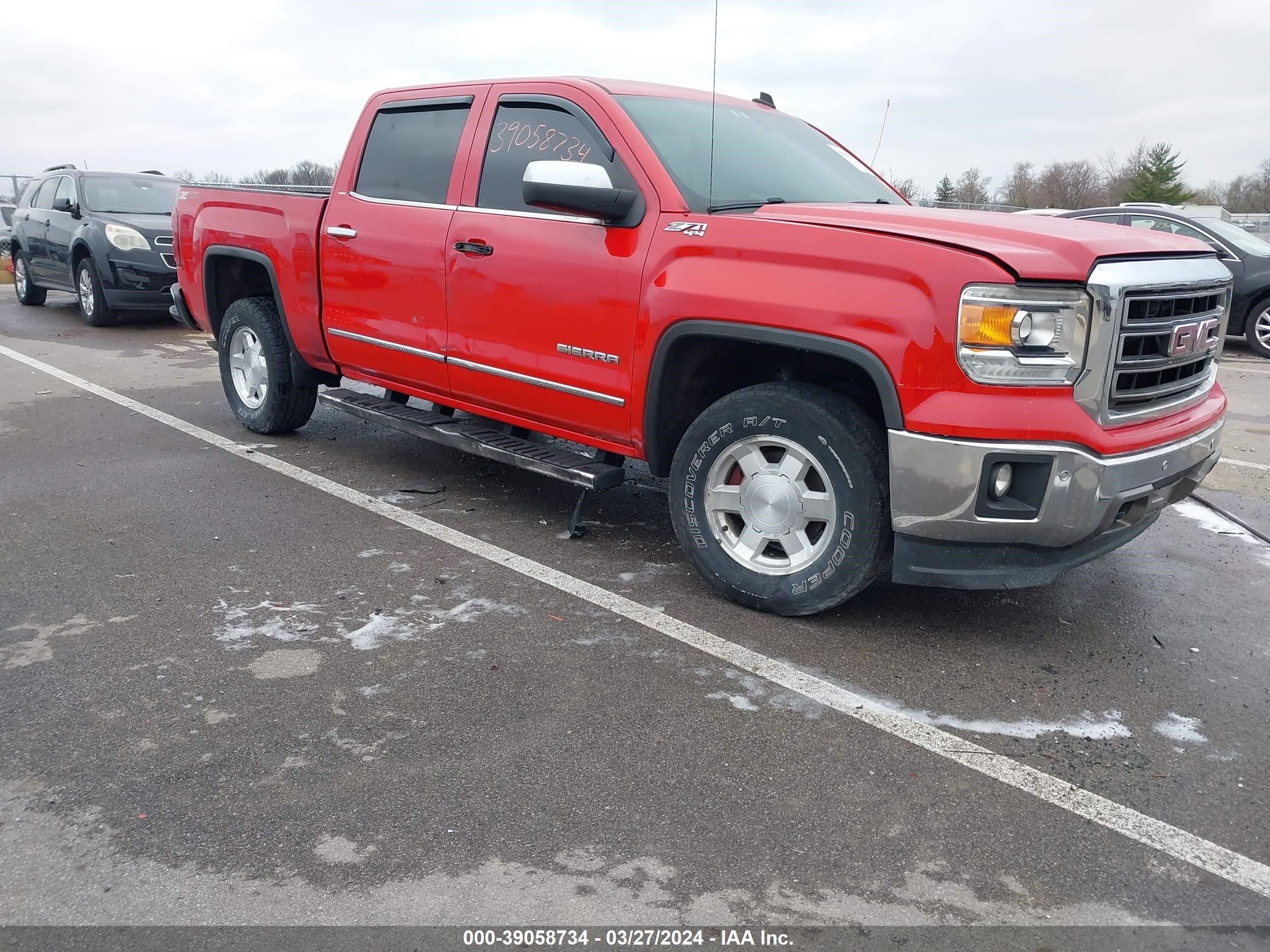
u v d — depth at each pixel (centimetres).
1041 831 243
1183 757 280
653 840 235
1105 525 318
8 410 684
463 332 445
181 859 225
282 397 591
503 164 432
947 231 322
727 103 462
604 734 282
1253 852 238
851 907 215
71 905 210
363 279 494
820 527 358
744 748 276
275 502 489
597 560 422
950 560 322
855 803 252
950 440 303
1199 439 348
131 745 271
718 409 359
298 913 209
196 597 371
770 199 394
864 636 352
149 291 1098
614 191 367
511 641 341
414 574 400
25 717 284
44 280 1250
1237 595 400
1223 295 366
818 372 367
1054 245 304
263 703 294
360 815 242
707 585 396
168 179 1242
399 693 303
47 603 363
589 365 395
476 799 249
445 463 570
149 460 562
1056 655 342
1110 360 304
